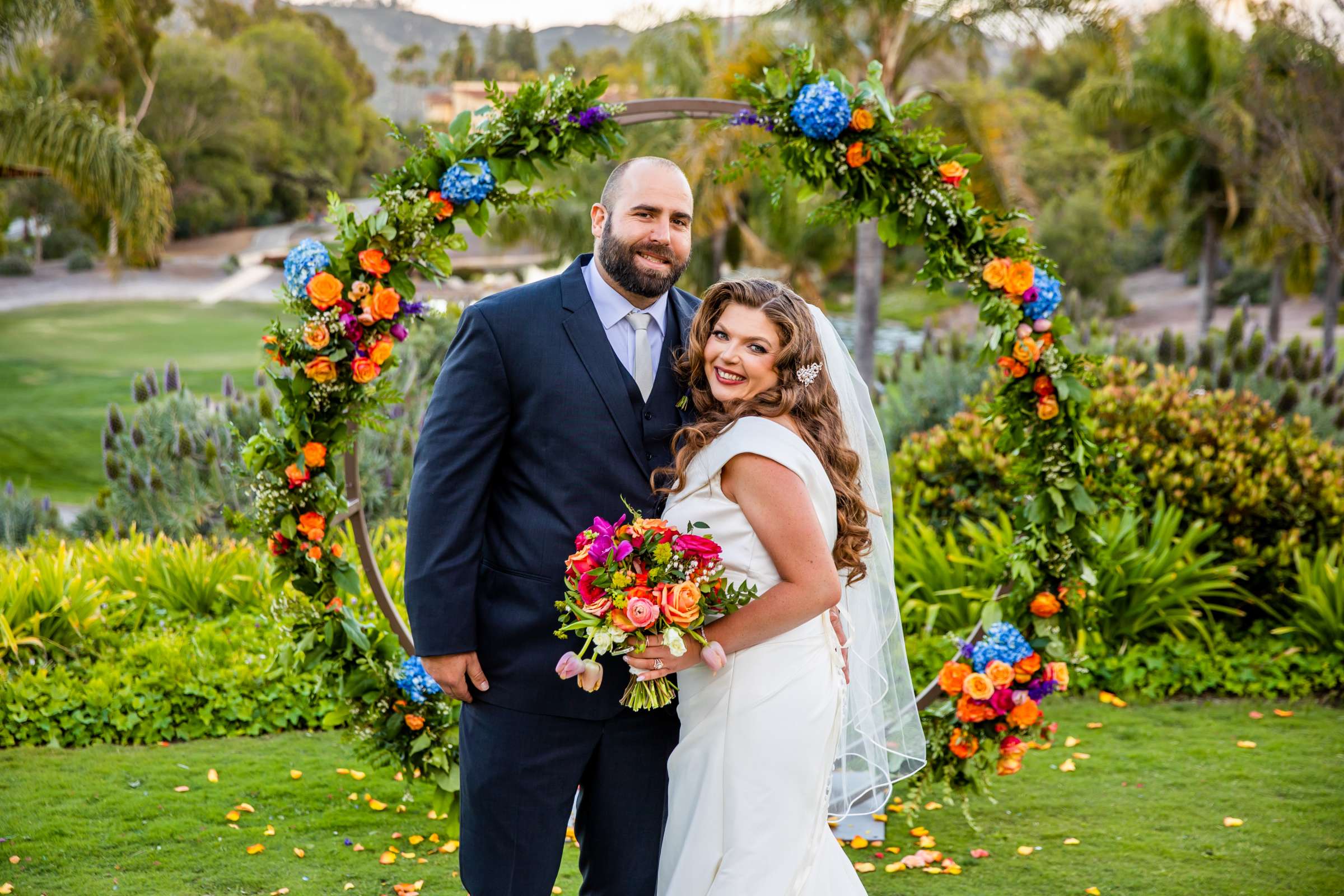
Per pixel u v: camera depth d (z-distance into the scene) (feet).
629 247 7.84
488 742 7.88
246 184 142.61
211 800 11.82
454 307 24.50
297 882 10.01
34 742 13.50
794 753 7.34
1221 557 17.47
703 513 7.37
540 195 9.72
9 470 46.91
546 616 7.74
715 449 7.36
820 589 7.13
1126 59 33.27
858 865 10.51
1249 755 13.32
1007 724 10.61
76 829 11.03
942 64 37.52
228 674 14.40
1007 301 10.46
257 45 153.99
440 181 9.49
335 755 13.20
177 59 133.18
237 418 21.17
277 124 151.23
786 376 7.59
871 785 9.27
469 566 7.62
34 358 76.18
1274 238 57.67
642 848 8.05
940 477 18.38
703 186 42.19
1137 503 10.90
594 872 8.23
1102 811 11.80
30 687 13.88
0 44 31.55
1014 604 11.07
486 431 7.73
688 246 8.08
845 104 9.84
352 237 9.61
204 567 17.03
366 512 20.75
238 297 113.19
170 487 20.99
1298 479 17.52
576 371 7.85
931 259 10.66
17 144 30.91
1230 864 10.51
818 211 10.57
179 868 10.25
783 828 7.29
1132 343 25.35
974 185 34.09
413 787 12.23
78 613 15.34
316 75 157.28
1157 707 15.21
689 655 7.05
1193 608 16.87
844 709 8.18
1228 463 17.33
